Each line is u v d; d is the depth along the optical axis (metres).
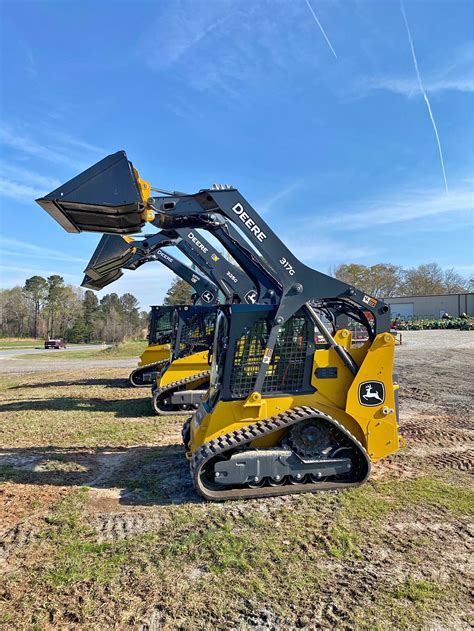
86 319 87.38
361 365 5.27
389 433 5.32
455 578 3.40
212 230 5.94
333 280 5.29
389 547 3.85
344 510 4.55
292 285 5.18
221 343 5.33
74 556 3.72
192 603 3.11
